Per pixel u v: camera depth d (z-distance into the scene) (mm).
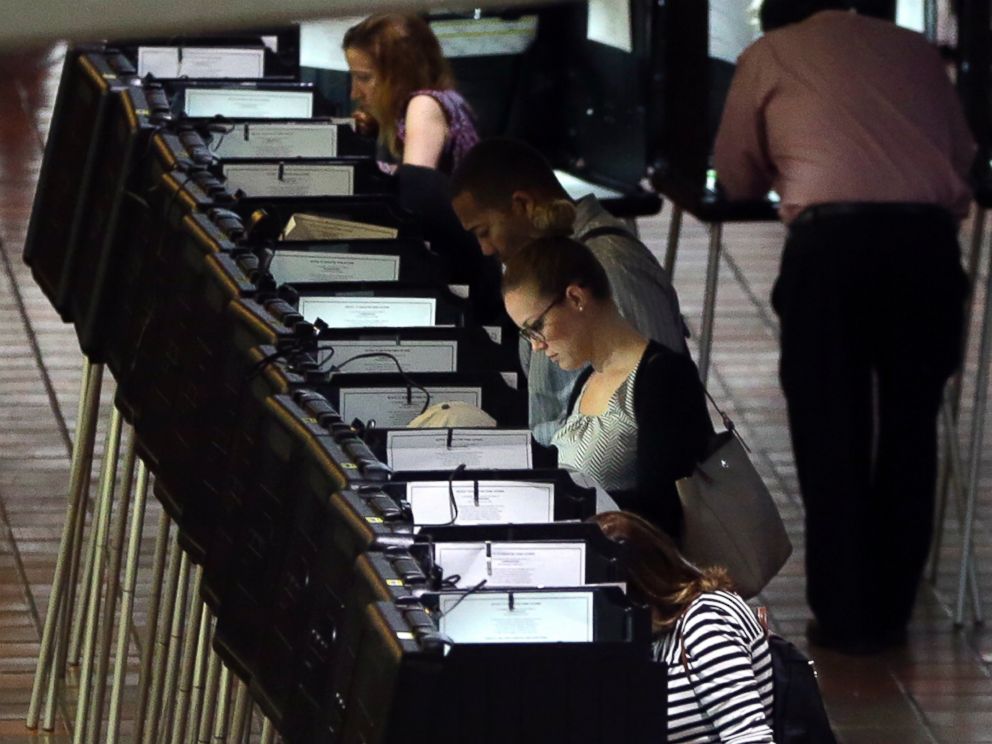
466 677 6148
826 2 14789
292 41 15898
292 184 12320
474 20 17641
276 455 8102
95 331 11883
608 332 9906
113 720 12984
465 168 11180
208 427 9391
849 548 15008
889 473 14992
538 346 9914
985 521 18047
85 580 14125
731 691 7516
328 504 7285
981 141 17359
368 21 14602
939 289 14414
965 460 19078
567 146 18156
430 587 6582
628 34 17344
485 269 12273
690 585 7816
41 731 13969
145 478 12570
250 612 8227
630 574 7766
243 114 13711
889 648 15406
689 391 9812
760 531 9766
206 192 10883
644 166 17406
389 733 6023
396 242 10812
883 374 14719
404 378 8906
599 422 9812
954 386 18594
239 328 9125
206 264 9844
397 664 5984
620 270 11391
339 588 6965
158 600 12570
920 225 14203
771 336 22094
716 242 16531
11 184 25109
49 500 17859
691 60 16625
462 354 9648
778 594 16484
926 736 14000
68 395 20141
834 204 14242
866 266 14281
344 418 8805
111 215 11812
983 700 14602
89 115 12852
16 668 14859
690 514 9703
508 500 7734
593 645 6227
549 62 17938
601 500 8242
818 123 14414
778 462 19062
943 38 17828
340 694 6664
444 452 8219
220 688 10531
